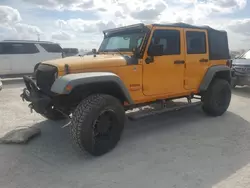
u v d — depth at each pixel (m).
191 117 5.34
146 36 3.95
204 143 3.84
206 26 5.06
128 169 3.03
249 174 2.87
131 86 3.88
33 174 2.92
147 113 4.13
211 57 5.14
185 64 4.60
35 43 11.61
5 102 6.83
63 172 2.97
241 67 8.51
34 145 3.79
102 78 3.25
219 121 5.05
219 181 2.73
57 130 4.47
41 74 3.60
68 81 2.99
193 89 4.88
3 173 2.94
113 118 3.51
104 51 4.65
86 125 3.15
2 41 10.91
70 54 14.67
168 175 2.87
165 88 4.37
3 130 4.46
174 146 3.74
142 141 3.96
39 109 3.51
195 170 2.98
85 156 3.39
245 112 5.80
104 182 2.74
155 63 4.12
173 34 4.34
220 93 5.28
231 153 3.46
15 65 11.10
